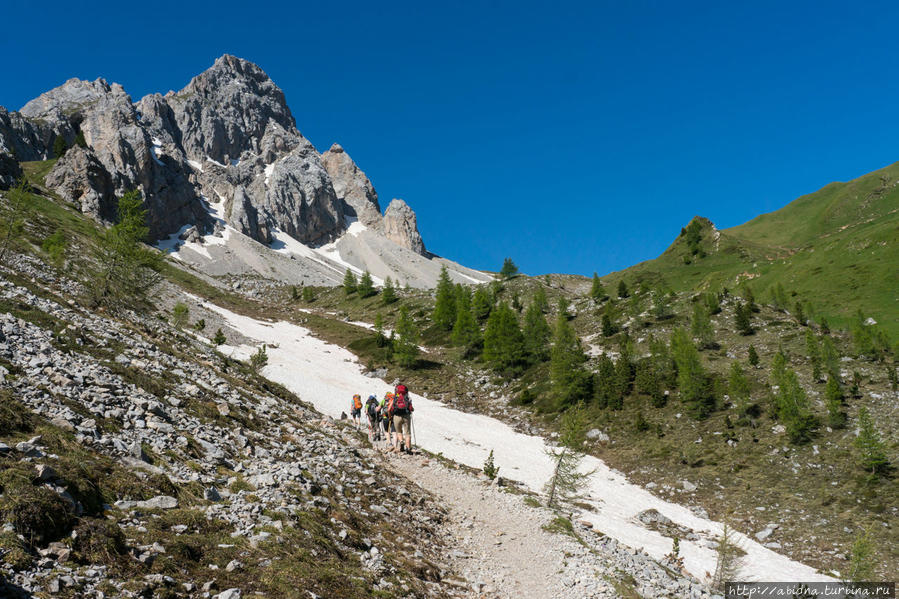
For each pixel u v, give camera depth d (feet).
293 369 259.60
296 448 64.44
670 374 226.38
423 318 423.64
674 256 651.66
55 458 29.27
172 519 30.19
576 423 112.98
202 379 80.69
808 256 462.19
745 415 187.42
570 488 110.01
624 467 178.81
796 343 242.99
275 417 78.95
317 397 217.36
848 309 343.05
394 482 66.64
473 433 207.21
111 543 24.54
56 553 22.25
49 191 501.15
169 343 106.32
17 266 118.01
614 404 217.97
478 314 414.00
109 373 56.70
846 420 171.94
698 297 330.95
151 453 40.01
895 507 129.39
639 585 53.62
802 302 380.17
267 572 28.02
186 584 23.90
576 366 252.21
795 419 167.43
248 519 34.40
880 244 408.46
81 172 545.44
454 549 49.90
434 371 306.35
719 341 266.16
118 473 32.73
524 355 300.61
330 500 47.21
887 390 184.75
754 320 282.56
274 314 428.56
